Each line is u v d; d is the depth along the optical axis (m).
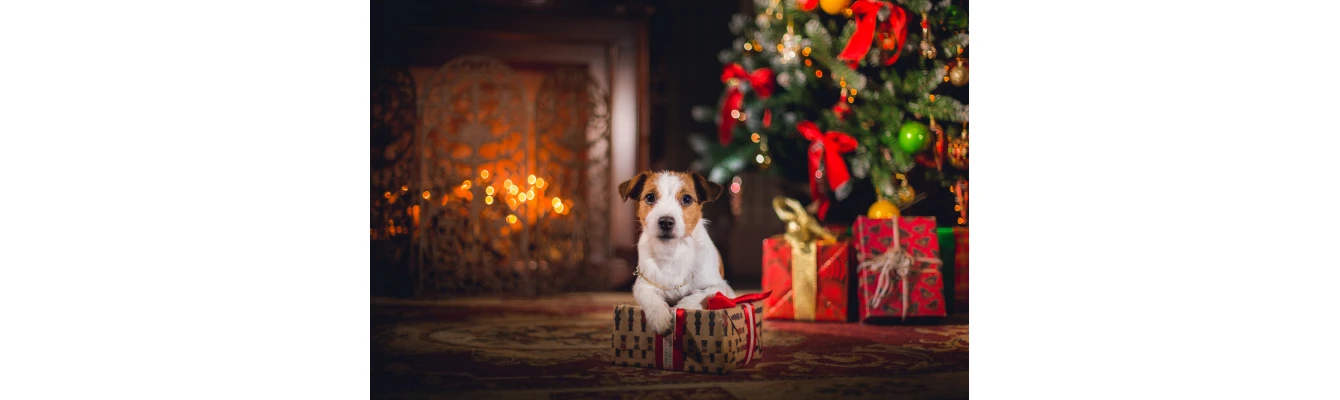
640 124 6.17
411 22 5.82
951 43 4.03
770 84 5.23
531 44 6.07
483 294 5.78
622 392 2.63
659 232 3.02
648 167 6.19
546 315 4.63
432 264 5.60
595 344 3.58
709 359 2.90
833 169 4.53
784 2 4.92
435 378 2.84
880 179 4.64
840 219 5.82
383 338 3.75
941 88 4.34
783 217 4.38
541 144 5.92
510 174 6.07
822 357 3.25
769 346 3.50
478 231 5.73
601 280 6.03
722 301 3.06
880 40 4.21
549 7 6.04
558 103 6.06
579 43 6.14
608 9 6.13
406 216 5.65
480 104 6.54
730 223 7.00
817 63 4.99
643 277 3.16
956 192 4.53
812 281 4.26
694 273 3.21
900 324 4.17
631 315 3.05
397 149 5.68
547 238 5.97
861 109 4.64
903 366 3.08
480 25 5.95
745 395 2.60
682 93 7.03
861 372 2.97
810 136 4.65
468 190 5.84
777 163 5.66
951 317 4.39
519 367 3.05
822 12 4.83
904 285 4.09
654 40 7.02
